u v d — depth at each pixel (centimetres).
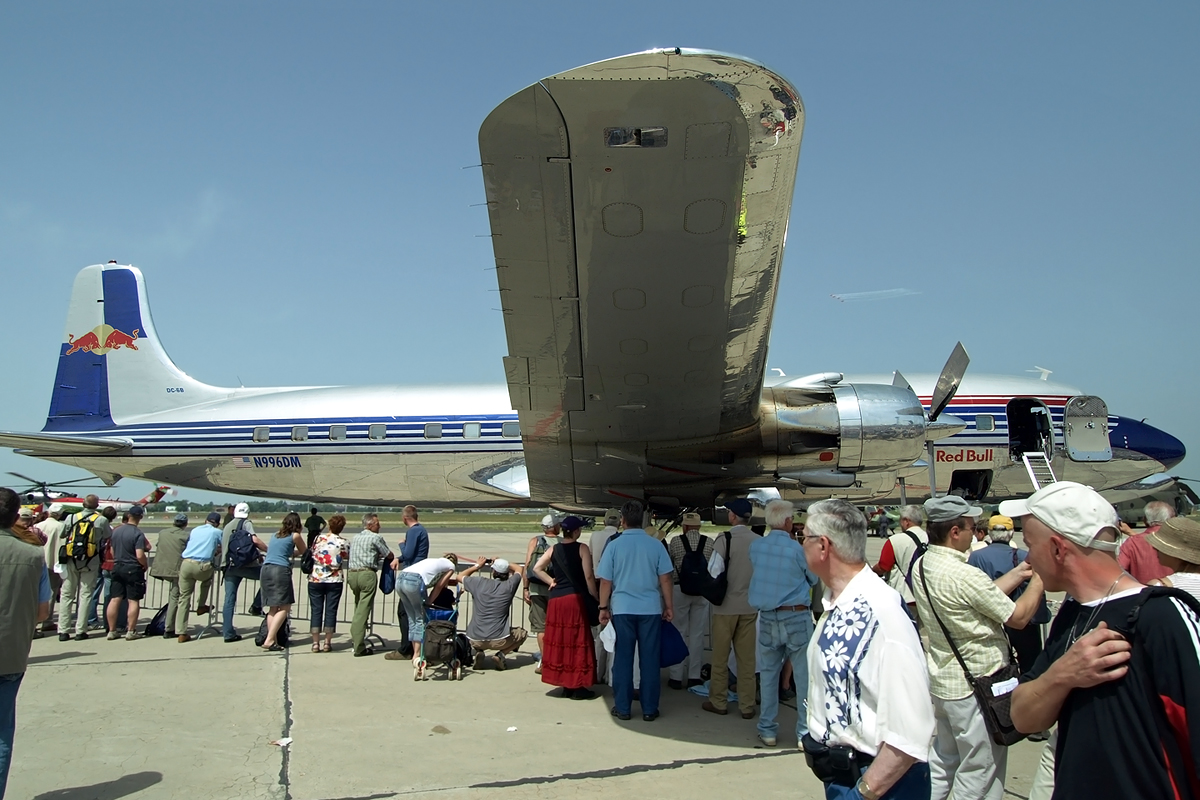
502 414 1712
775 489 1150
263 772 478
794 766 494
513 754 513
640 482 1111
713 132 475
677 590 714
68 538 923
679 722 591
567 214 549
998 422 1518
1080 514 215
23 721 581
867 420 992
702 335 718
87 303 1934
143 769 482
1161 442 1602
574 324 696
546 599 762
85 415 1892
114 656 823
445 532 3388
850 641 249
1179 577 353
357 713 608
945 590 351
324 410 1758
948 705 349
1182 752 187
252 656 825
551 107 456
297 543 921
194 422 1800
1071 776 201
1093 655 195
